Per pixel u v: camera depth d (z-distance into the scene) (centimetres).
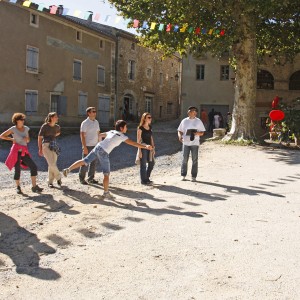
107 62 3331
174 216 677
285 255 498
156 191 887
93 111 963
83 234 583
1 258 493
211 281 424
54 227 617
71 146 1966
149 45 2062
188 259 484
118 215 684
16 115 866
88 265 469
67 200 802
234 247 526
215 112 3108
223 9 1677
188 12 1655
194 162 1007
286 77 3127
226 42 1759
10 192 881
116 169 1269
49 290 406
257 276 436
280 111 1905
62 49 2814
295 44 2248
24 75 2511
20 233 591
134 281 425
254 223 638
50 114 923
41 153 926
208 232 589
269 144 1862
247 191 887
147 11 1697
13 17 2408
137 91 3753
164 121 4116
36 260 486
